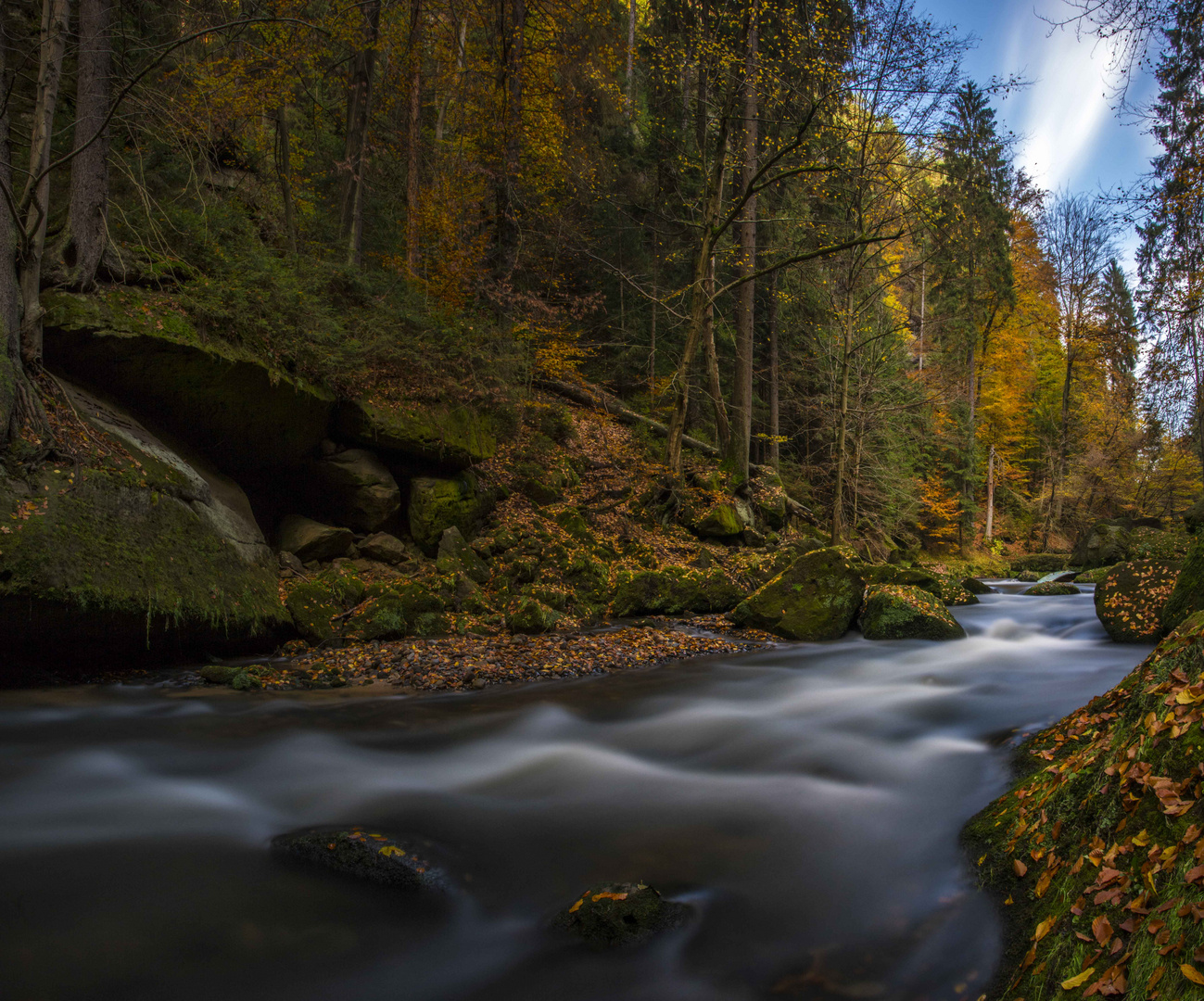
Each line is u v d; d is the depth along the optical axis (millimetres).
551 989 3148
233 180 15375
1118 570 10438
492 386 15344
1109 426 35438
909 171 18109
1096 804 3051
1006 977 2775
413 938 3484
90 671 8055
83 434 8281
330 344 11859
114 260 9797
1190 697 2871
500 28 18344
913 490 29688
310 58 14492
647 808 4973
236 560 9422
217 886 3877
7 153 8312
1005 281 33469
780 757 5949
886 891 3781
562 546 13836
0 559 6695
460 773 5637
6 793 4973
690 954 3318
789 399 28188
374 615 10273
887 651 10320
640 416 21969
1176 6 6375
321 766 5711
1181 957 2029
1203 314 18453
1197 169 13125
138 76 8570
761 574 15078
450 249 17406
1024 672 8352
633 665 9625
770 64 17969
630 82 29281
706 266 18078
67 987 3072
